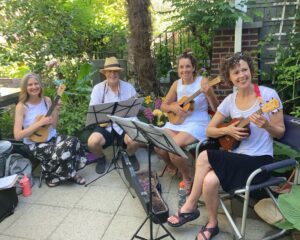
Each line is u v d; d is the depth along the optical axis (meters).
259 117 1.92
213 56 4.21
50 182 2.98
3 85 4.42
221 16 3.67
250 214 2.39
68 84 4.42
